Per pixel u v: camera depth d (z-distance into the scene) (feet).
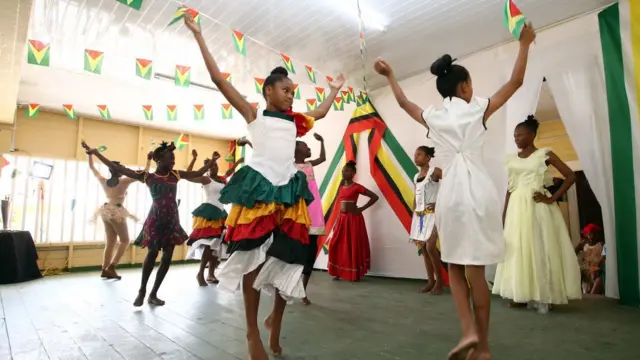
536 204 9.18
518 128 9.61
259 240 4.86
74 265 19.54
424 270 14.38
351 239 14.70
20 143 18.81
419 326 7.64
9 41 10.73
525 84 12.02
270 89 5.42
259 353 4.78
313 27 11.85
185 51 13.26
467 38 12.71
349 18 11.39
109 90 16.70
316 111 6.02
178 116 20.72
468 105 5.24
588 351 5.97
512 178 9.66
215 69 5.11
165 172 10.93
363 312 8.95
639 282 9.39
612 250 10.20
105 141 21.38
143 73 8.65
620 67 10.13
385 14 11.19
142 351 6.18
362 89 16.96
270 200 4.86
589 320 8.01
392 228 15.51
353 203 14.96
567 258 8.99
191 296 11.35
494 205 4.95
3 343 6.68
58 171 19.79
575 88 11.07
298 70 15.19
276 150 5.18
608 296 10.32
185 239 10.73
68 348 6.39
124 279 15.80
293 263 5.06
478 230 4.81
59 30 11.60
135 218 17.02
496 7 10.91
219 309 9.46
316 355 5.88
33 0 9.55
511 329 7.33
